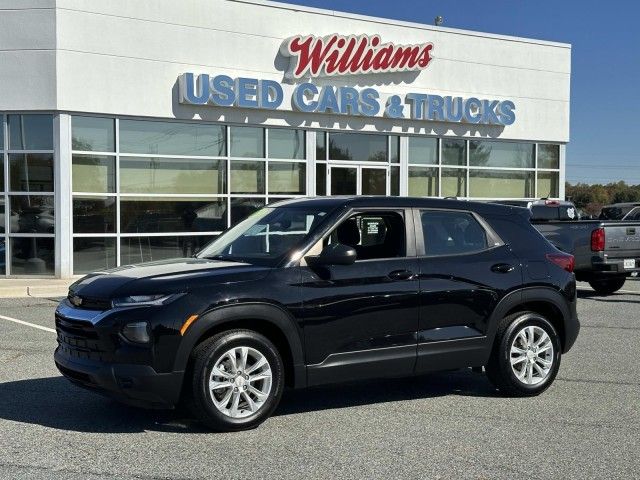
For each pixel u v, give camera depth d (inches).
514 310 278.8
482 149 866.8
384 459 205.6
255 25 711.1
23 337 386.0
